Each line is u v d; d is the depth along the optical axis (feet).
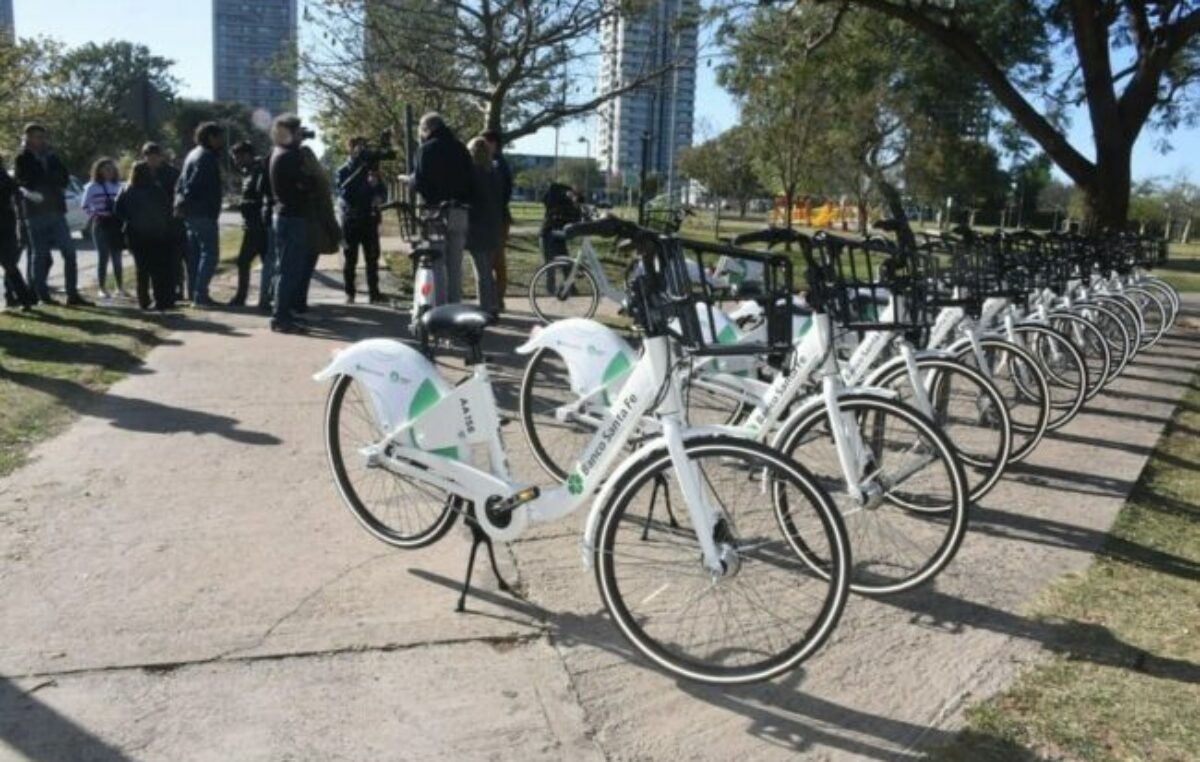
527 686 10.26
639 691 10.29
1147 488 17.97
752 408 15.69
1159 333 34.76
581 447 17.43
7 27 124.26
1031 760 9.24
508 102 50.26
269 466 16.67
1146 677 10.84
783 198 127.95
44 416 18.97
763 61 55.16
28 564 12.53
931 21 46.70
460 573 12.84
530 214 140.05
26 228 32.65
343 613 11.60
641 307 10.75
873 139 105.60
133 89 39.99
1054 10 49.80
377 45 48.26
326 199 30.55
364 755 9.00
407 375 12.48
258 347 26.58
